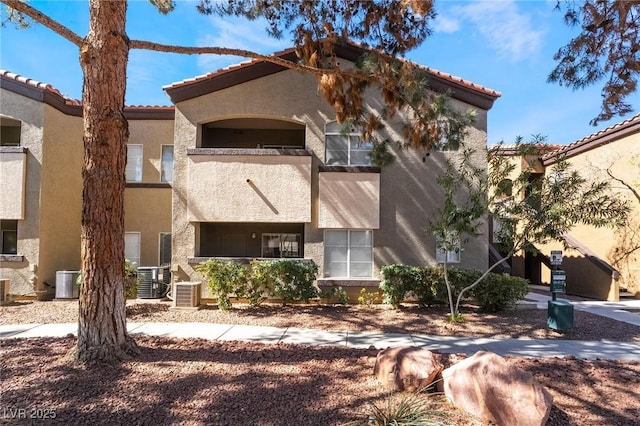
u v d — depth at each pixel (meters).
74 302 11.99
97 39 6.18
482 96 11.95
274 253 14.59
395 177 11.99
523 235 9.12
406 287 10.92
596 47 9.02
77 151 14.55
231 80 11.95
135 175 15.09
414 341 7.86
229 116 12.05
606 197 8.55
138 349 6.42
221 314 10.21
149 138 15.15
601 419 4.64
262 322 9.37
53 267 13.35
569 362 6.54
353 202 11.77
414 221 11.92
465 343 7.75
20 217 12.56
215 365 6.04
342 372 5.84
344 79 8.86
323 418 4.43
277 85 12.05
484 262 11.92
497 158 9.45
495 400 4.46
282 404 4.76
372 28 8.62
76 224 14.50
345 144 12.10
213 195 11.71
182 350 6.81
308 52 8.79
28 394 4.87
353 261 11.96
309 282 11.02
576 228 17.81
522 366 6.30
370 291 11.71
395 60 8.73
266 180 11.77
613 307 12.41
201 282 11.62
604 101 9.48
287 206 11.73
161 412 4.52
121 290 6.29
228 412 4.55
